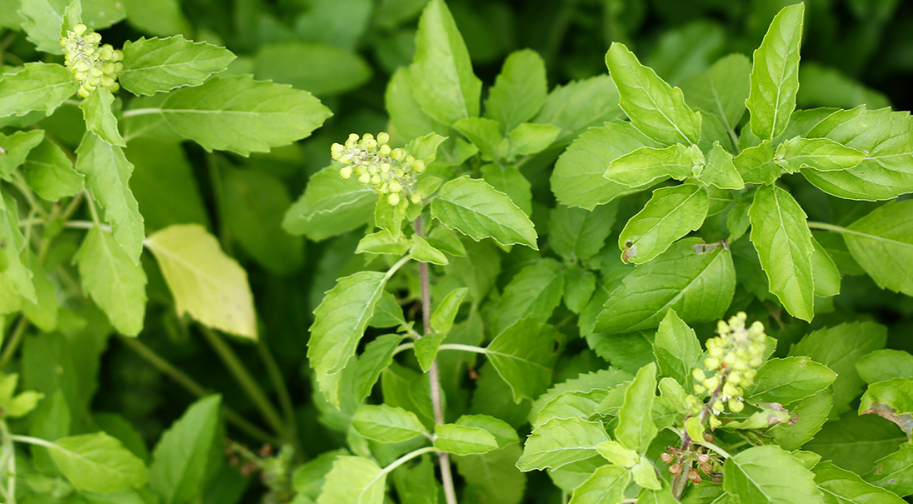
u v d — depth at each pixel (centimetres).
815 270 55
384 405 56
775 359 53
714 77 58
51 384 64
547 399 56
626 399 52
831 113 56
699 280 56
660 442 54
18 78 57
